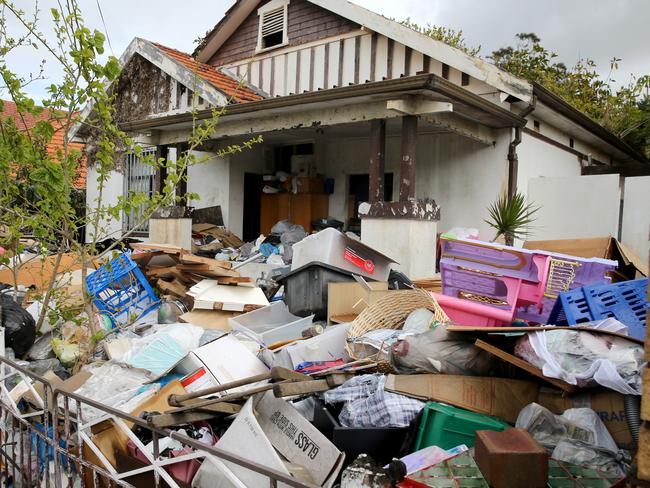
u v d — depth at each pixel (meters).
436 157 8.98
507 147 8.12
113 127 4.16
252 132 8.30
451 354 3.12
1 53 4.64
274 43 11.18
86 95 3.96
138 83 11.07
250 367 3.73
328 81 9.90
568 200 8.24
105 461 2.65
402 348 3.21
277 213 10.84
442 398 2.94
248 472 2.31
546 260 3.97
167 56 9.80
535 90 7.48
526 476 1.88
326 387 2.78
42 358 4.70
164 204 4.44
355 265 5.91
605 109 16.80
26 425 3.12
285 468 2.27
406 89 6.01
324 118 7.38
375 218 6.80
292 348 4.04
